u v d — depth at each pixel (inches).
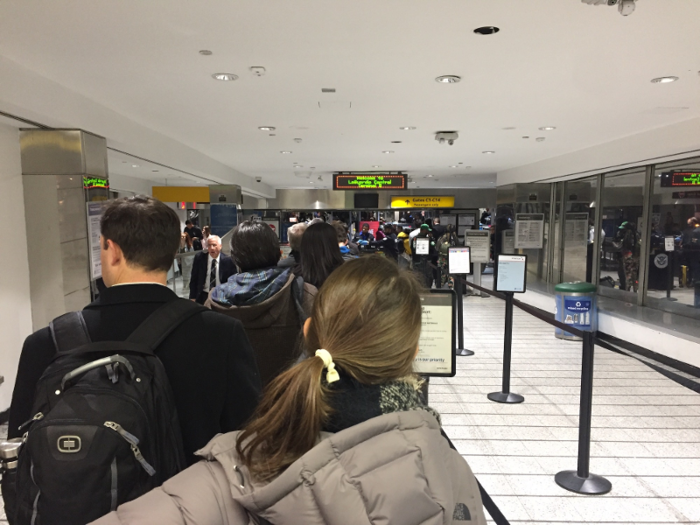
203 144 304.3
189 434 48.4
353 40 125.2
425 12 108.5
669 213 271.6
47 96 153.9
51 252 170.9
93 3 103.3
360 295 32.9
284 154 355.9
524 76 156.9
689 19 112.1
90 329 47.3
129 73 151.5
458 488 32.5
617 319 271.3
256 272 86.0
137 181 470.9
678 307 267.1
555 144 301.4
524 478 128.1
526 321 336.2
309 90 172.7
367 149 329.1
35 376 47.5
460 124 237.5
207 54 134.9
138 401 41.4
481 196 743.7
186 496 29.8
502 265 180.5
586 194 370.3
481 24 115.1
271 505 28.2
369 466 28.2
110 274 51.1
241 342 52.4
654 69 149.4
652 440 150.0
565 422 163.2
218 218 485.1
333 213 794.2
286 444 29.5
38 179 169.0
